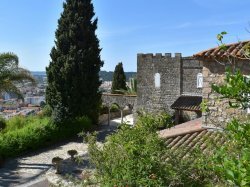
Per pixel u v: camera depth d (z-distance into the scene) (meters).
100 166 8.33
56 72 29.03
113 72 51.78
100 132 30.28
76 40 29.27
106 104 38.94
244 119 6.05
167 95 36.41
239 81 3.78
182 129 14.79
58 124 27.80
